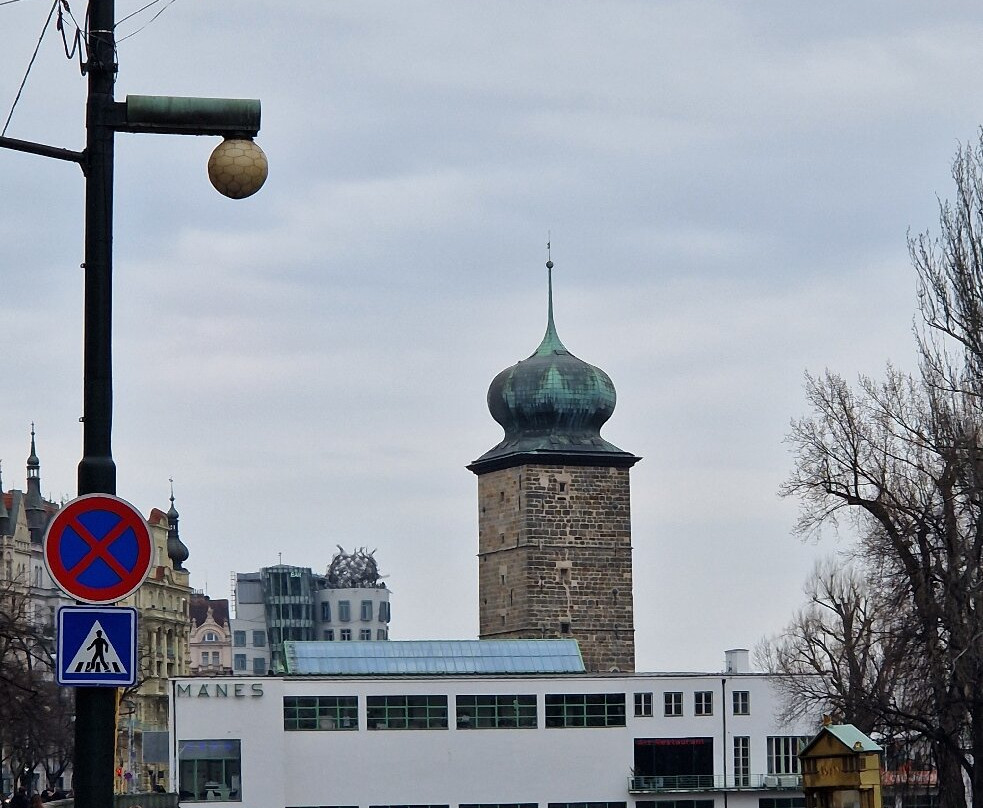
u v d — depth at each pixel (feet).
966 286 317.22
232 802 534.37
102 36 80.28
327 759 544.62
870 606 386.52
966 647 297.12
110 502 78.95
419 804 550.36
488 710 559.79
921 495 320.50
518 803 558.15
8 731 382.42
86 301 79.36
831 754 141.38
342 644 599.98
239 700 538.47
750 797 571.69
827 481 336.49
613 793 565.94
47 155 79.25
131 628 78.69
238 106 80.69
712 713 575.38
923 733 312.09
